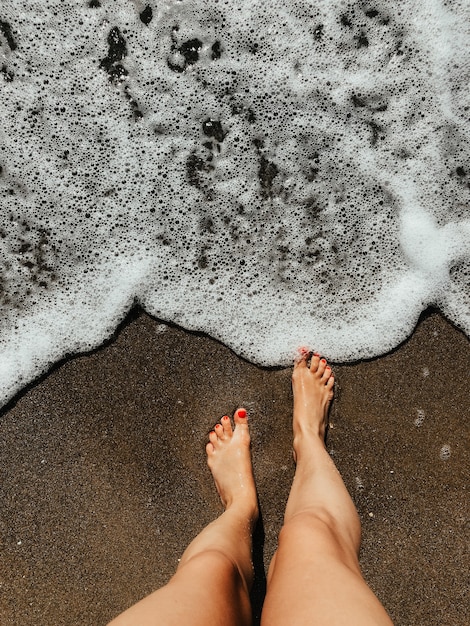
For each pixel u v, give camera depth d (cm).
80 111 131
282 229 131
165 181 131
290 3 131
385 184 130
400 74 131
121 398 130
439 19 131
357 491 128
